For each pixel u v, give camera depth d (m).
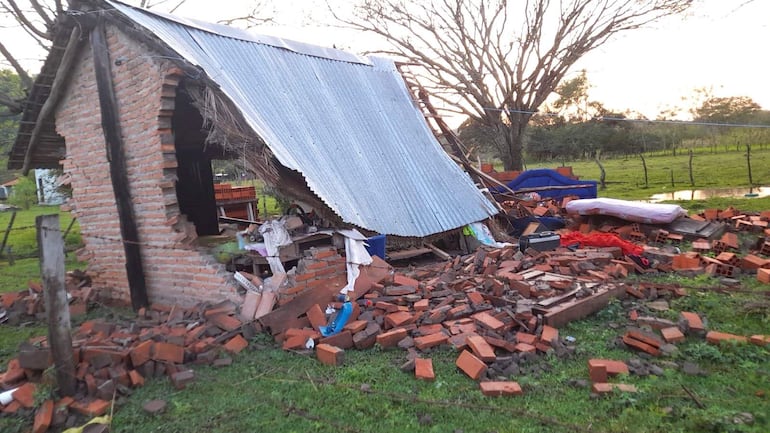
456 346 5.22
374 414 4.16
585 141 51.06
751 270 7.83
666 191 21.75
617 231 11.41
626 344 5.25
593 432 3.67
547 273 7.47
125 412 4.46
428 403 4.25
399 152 10.06
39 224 4.43
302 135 8.31
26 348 5.07
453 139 12.28
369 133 9.84
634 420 3.79
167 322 6.46
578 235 10.20
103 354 4.93
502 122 21.34
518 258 8.59
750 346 4.99
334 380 4.83
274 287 6.51
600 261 8.12
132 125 7.70
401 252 9.34
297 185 7.03
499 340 5.16
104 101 7.80
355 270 6.95
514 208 12.93
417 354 5.25
